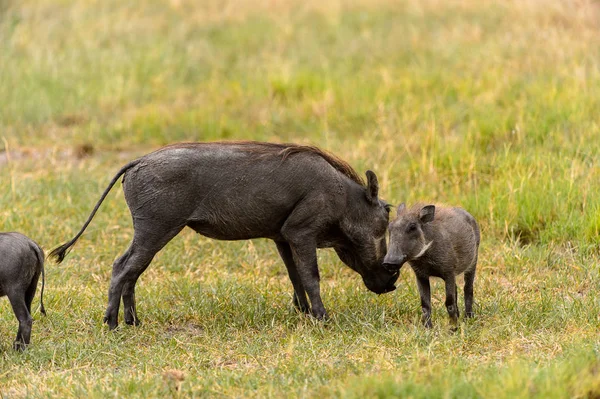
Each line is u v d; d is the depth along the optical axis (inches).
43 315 1012.5
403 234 887.7
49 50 2219.5
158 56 2229.3
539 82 1696.6
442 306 1022.4
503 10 2301.9
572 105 1515.7
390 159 1472.7
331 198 976.9
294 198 971.9
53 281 1133.1
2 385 821.9
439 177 1386.6
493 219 1250.6
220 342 925.2
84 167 1604.3
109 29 2411.4
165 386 775.1
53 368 860.6
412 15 2436.0
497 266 1141.7
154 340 948.6
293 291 1103.6
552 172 1336.1
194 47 2308.1
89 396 759.7
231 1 2679.6
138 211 971.3
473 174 1376.7
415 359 799.1
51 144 1760.6
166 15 2598.4
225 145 984.3
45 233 1280.8
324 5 2596.0
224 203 970.7
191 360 867.4
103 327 972.6
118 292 973.2
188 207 969.5
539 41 1940.2
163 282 1128.8
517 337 887.7
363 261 1009.5
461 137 1518.2
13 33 2300.7
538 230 1227.2
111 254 1235.2
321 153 994.7
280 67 2070.6
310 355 852.0
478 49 1998.0
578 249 1156.5
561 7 2142.0
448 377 733.3
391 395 700.7
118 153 1716.3
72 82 2074.3
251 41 2361.0
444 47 2079.2
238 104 1903.3
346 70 2039.9
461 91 1752.0
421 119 1637.6
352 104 1795.0
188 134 1790.1
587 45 1859.0
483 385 711.7
